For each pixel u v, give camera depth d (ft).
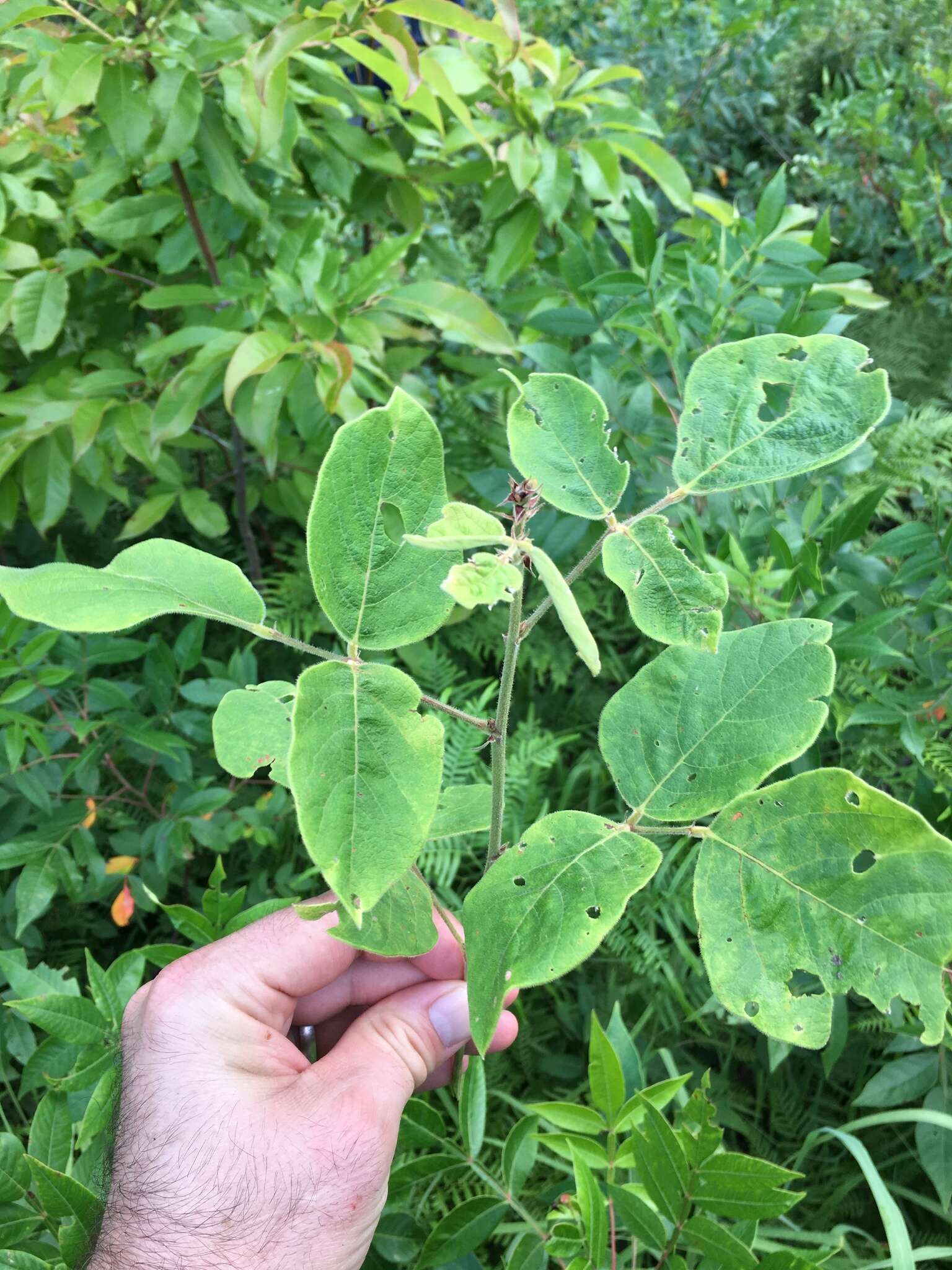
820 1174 2.28
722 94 5.05
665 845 2.58
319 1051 1.67
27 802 2.39
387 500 0.80
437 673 2.87
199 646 2.38
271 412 2.31
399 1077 1.32
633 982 2.50
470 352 3.46
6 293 2.62
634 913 2.48
